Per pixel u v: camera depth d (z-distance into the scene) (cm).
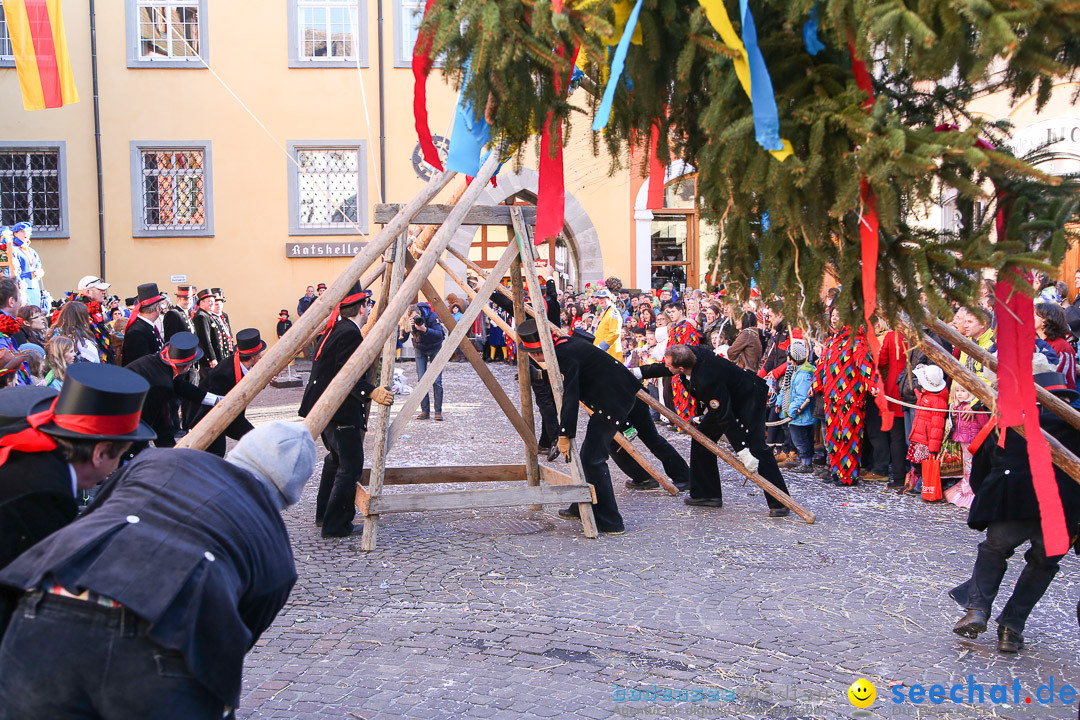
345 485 621
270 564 217
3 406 257
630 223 2016
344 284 456
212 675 195
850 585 522
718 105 261
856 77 258
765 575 541
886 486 793
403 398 1250
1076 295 915
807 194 258
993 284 267
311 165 1969
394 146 1955
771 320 932
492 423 1166
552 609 483
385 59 1939
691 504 722
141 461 219
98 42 1898
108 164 1912
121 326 1227
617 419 637
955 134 238
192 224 1958
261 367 405
